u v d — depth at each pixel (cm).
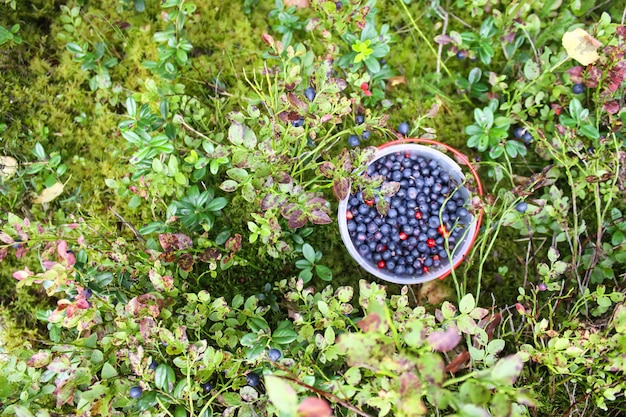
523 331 61
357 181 54
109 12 66
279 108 59
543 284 57
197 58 65
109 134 65
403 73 66
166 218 63
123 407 54
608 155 60
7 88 64
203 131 64
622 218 61
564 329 60
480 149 61
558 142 60
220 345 55
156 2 66
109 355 55
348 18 60
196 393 53
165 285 53
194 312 55
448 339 39
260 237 63
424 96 65
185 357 50
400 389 40
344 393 47
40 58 65
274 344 53
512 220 60
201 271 62
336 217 64
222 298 54
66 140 65
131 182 63
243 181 54
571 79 60
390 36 64
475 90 64
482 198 58
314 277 63
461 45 63
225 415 51
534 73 61
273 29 64
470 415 40
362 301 51
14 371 53
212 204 59
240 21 66
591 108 64
